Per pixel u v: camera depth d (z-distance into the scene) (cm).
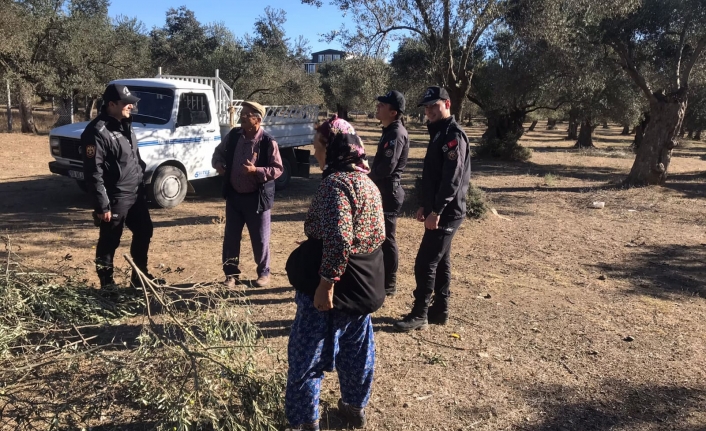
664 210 1027
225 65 2892
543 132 5006
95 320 409
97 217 445
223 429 276
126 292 462
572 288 562
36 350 310
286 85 2909
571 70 1532
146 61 2808
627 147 3050
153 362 294
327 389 348
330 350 283
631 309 504
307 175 1227
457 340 427
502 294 538
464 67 944
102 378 297
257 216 514
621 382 365
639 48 1401
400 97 459
